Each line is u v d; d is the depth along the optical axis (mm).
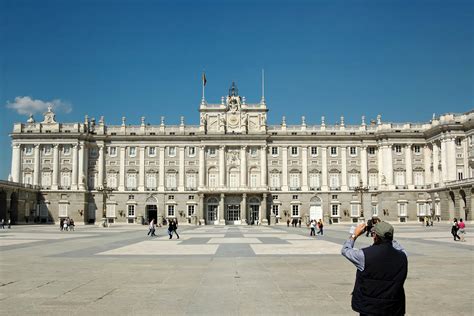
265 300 18391
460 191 111625
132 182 136500
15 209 120375
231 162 136625
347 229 91125
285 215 135375
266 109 137625
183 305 17531
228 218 135125
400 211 131750
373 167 136250
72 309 16859
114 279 23516
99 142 136375
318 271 26344
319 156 137125
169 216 135500
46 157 134000
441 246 43781
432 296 19047
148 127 137625
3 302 18000
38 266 28797
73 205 131875
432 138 128625
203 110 137625
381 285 9547
